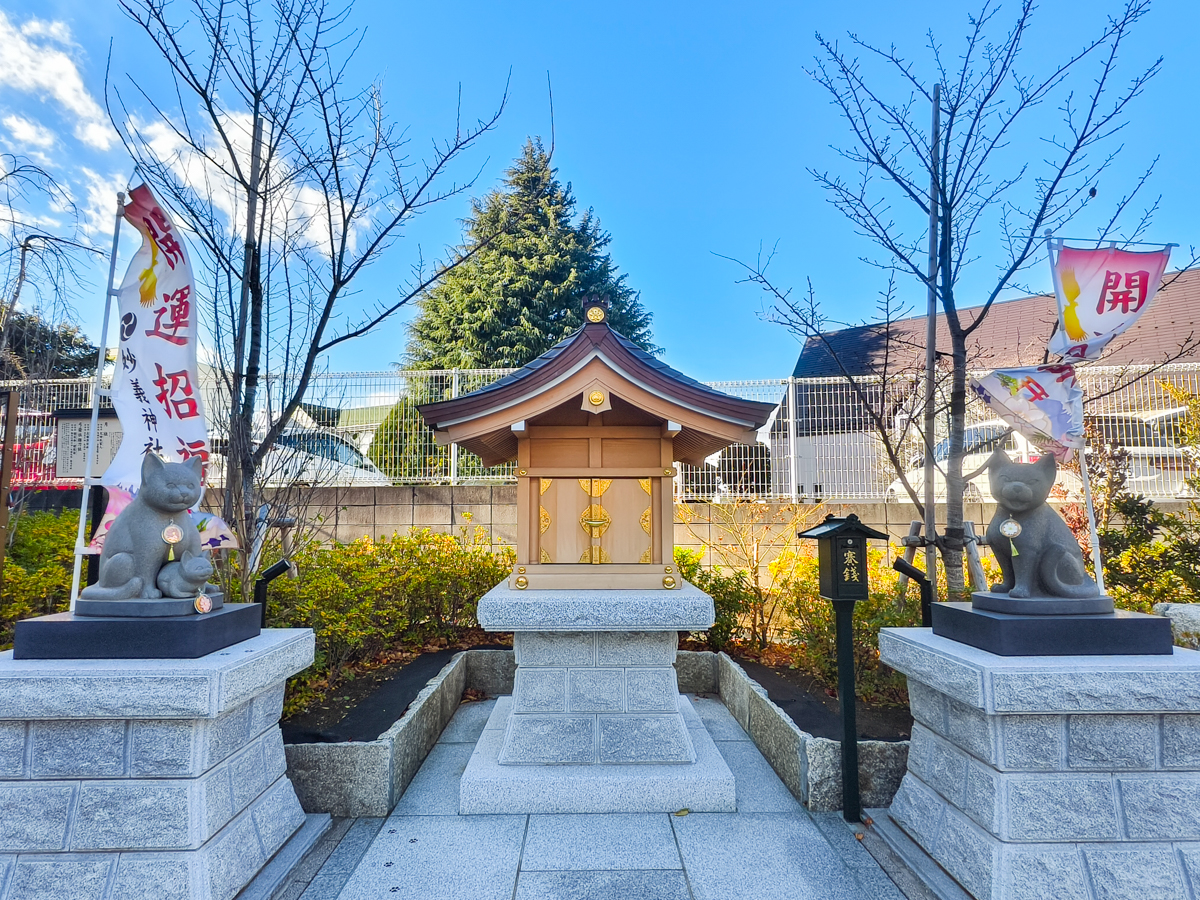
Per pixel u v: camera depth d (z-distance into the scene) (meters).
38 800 2.45
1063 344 3.14
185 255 3.13
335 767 3.50
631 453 3.96
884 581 5.66
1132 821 2.47
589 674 3.77
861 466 8.38
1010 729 2.53
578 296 18.31
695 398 3.63
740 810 3.52
